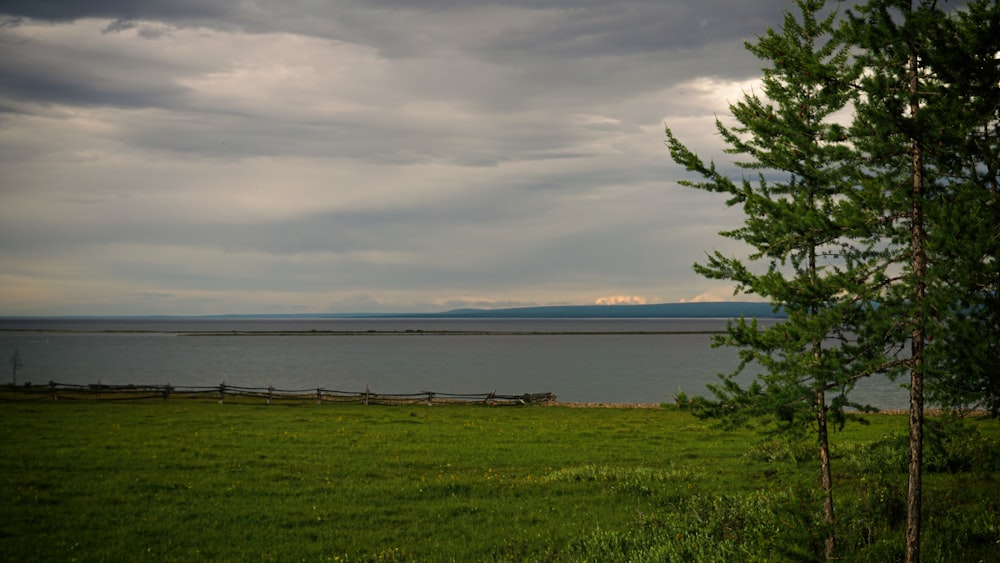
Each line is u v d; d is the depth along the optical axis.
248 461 22.91
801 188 9.79
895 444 9.26
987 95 6.93
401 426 32.75
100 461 22.00
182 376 81.44
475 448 26.58
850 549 9.26
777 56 8.55
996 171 7.36
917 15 6.88
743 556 10.69
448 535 15.26
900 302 7.82
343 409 40.41
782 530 8.61
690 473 20.95
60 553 13.48
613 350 155.88
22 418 32.06
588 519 16.16
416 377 83.75
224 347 168.50
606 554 12.66
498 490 19.47
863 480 14.95
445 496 18.91
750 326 8.71
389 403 45.19
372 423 33.78
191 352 142.00
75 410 36.00
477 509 17.39
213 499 17.92
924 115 7.17
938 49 6.98
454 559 13.54
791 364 8.29
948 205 7.12
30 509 16.19
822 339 8.34
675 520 14.16
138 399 42.75
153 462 22.12
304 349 161.12
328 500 18.17
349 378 81.81
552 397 49.00
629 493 18.64
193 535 14.98
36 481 18.86
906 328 7.57
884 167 8.37
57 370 89.06
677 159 9.64
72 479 19.44
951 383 7.59
